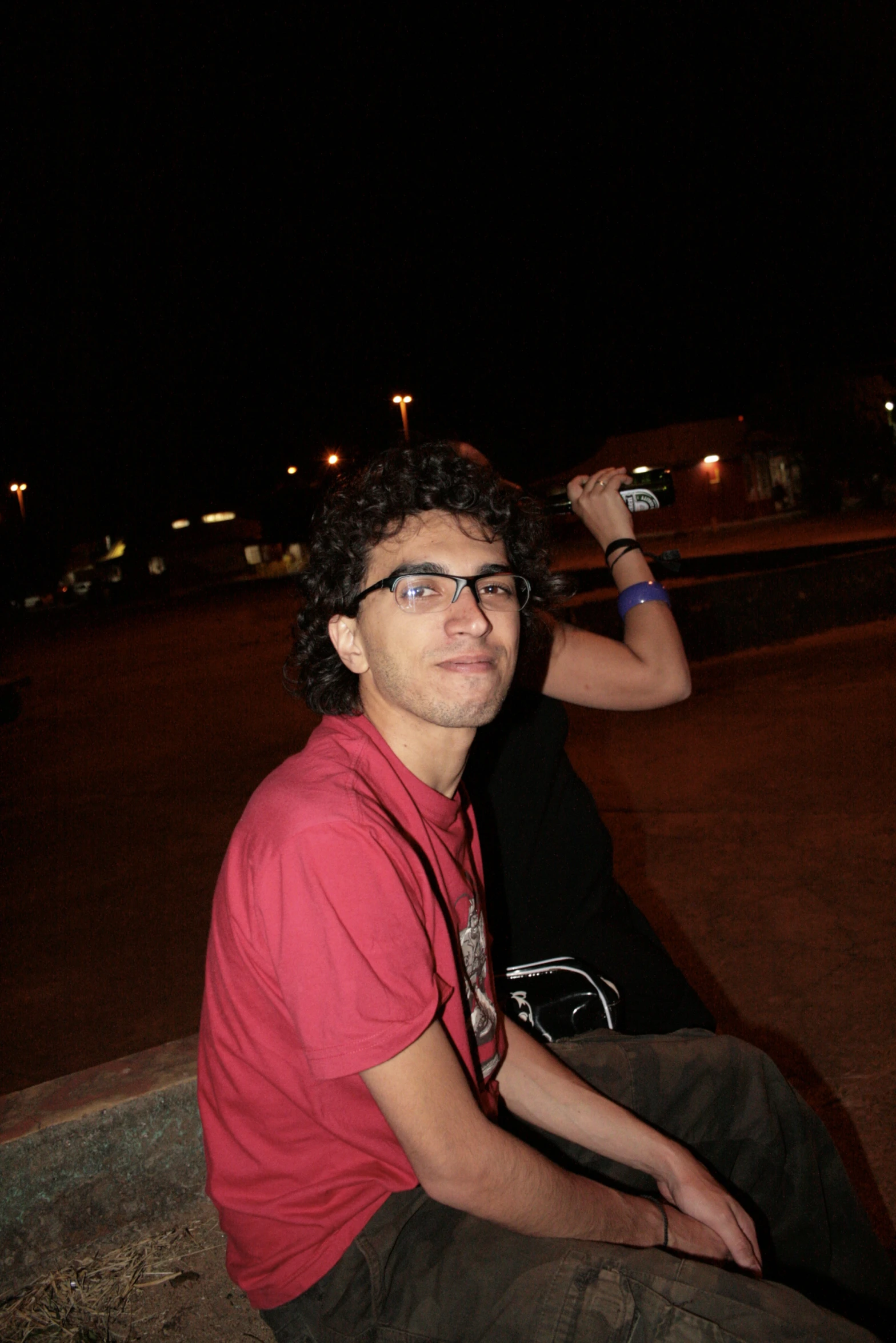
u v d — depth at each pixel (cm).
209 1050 122
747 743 570
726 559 1448
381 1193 116
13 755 985
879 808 427
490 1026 131
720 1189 127
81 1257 197
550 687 174
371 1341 110
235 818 594
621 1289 101
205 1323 175
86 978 383
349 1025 102
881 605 906
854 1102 224
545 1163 110
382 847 107
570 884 172
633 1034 175
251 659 1491
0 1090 305
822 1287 143
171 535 5350
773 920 330
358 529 123
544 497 195
